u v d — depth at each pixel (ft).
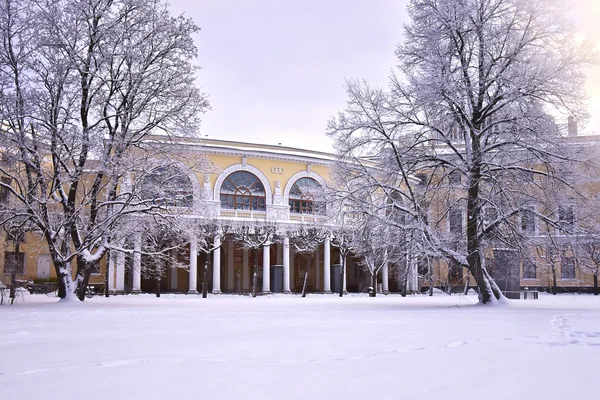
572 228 92.27
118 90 109.19
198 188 116.67
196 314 73.56
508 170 94.27
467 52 96.73
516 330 47.93
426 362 29.22
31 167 101.14
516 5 90.79
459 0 93.30
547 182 93.30
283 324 55.47
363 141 99.86
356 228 100.63
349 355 32.09
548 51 90.38
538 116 89.56
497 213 94.12
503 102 95.14
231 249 225.76
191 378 24.62
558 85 88.17
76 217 105.91
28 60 101.19
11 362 29.40
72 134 100.27
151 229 112.98
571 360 29.86
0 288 102.01
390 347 35.81
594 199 92.53
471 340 39.73
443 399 20.74
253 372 26.12
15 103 97.60
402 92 97.76
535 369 27.02
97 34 106.32
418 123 96.58
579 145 90.74
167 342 38.75
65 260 105.40
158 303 112.47
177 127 111.45
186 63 111.65
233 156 207.51
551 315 70.03
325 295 197.26
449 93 91.86
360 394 21.54
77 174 101.35
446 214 101.76
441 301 128.98
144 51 109.09
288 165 215.31
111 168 103.14
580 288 216.13
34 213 99.66
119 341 39.52
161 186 109.81
